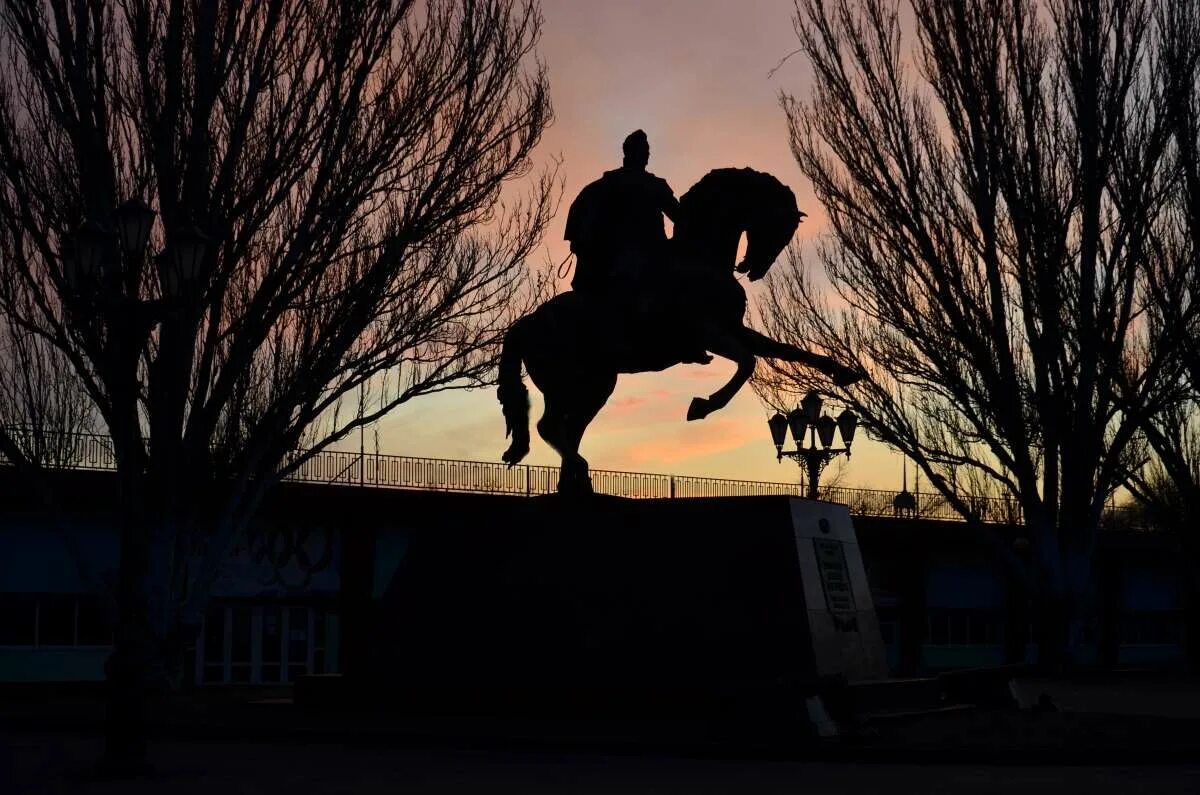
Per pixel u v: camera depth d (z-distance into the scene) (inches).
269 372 968.3
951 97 1210.0
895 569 1657.2
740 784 428.8
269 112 832.3
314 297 873.5
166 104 801.6
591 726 572.1
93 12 805.9
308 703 677.3
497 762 494.9
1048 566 1262.3
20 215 812.6
